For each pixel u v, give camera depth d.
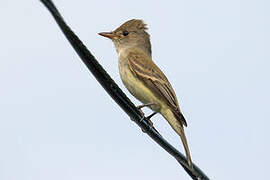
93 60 7.90
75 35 7.28
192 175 10.09
